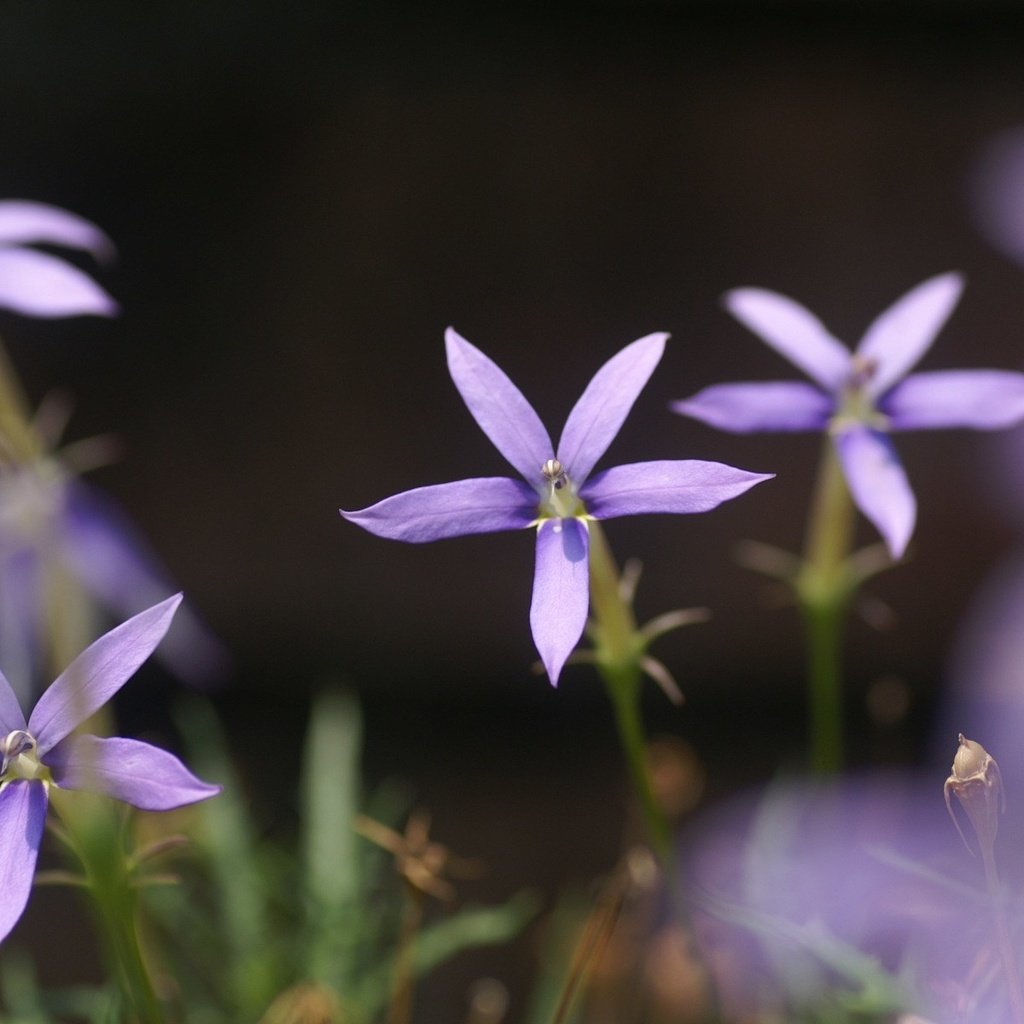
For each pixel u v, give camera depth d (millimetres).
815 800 538
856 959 491
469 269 874
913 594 862
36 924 759
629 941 570
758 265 877
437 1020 683
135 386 867
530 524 465
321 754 586
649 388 864
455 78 876
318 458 870
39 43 848
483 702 891
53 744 452
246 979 559
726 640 873
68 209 861
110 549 576
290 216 871
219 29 856
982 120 883
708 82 886
